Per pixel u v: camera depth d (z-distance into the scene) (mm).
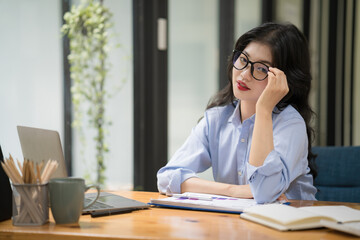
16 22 3133
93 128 3471
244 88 1900
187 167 2068
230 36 3889
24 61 3178
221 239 1119
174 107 3697
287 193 2018
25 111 3195
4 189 1348
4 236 1214
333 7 4023
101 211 1402
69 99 3377
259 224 1298
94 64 3451
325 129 4031
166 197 1786
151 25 3523
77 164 3418
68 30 3344
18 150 3168
